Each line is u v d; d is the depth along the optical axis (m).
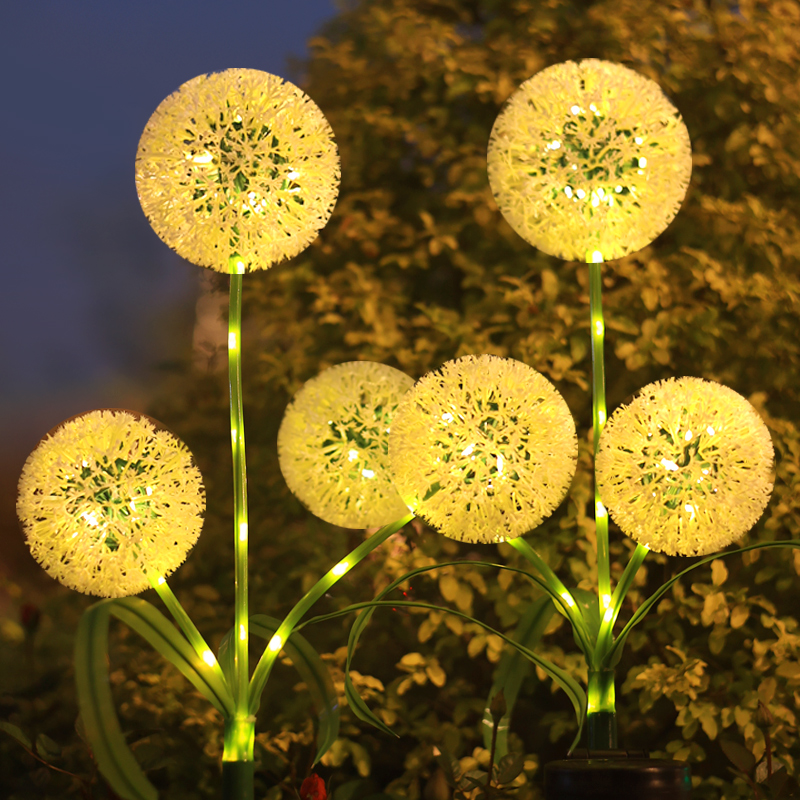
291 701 1.33
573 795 1.09
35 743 1.23
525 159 1.12
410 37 1.40
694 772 1.34
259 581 1.38
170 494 1.10
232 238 1.11
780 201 1.40
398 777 1.37
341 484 1.17
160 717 1.32
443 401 1.10
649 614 1.35
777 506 1.31
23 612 1.32
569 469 1.11
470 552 1.39
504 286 1.39
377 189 1.44
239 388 1.14
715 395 1.10
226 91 1.11
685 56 1.38
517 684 1.21
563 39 1.39
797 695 1.29
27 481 1.09
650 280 1.35
